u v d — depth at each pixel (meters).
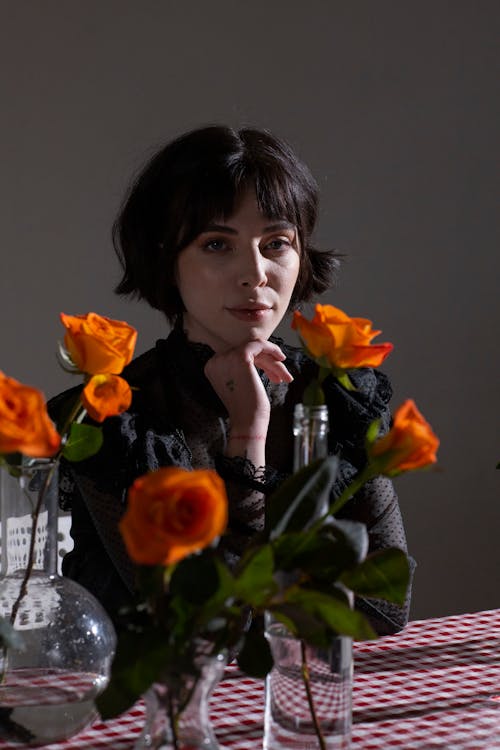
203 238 2.26
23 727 1.33
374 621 1.95
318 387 1.24
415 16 4.08
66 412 1.29
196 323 2.38
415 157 4.11
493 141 4.12
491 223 4.14
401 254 4.12
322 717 1.23
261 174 2.24
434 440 1.10
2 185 3.92
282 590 1.09
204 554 1.02
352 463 2.34
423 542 4.15
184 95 4.02
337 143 4.09
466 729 1.48
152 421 2.22
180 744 1.09
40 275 3.96
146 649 1.02
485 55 4.11
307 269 2.48
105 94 3.98
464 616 2.07
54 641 1.33
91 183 3.99
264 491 2.21
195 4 4.02
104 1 3.97
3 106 3.91
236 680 1.67
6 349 3.94
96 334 1.23
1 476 1.33
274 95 4.06
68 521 2.40
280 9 4.05
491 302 4.16
